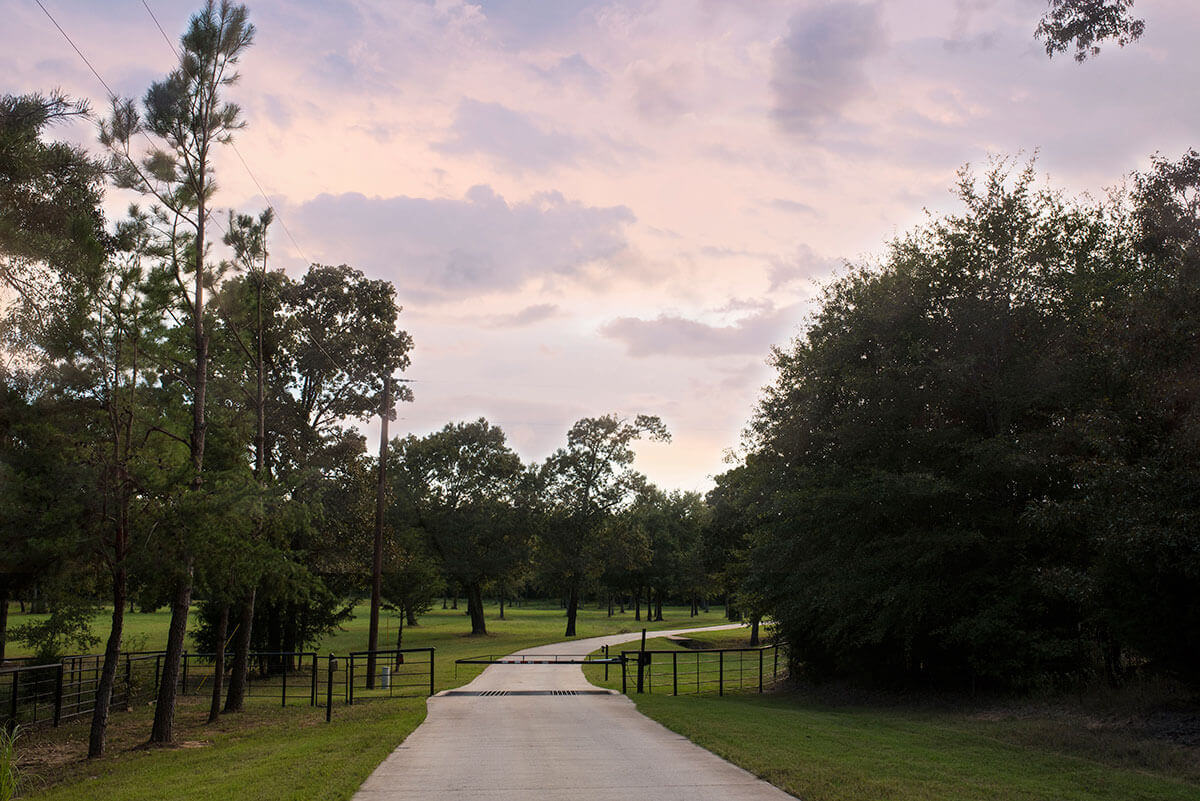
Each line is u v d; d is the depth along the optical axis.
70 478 13.60
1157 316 13.67
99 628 54.88
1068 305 18.72
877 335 20.78
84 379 14.12
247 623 20.73
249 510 14.91
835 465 21.00
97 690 14.12
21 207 13.88
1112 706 14.36
